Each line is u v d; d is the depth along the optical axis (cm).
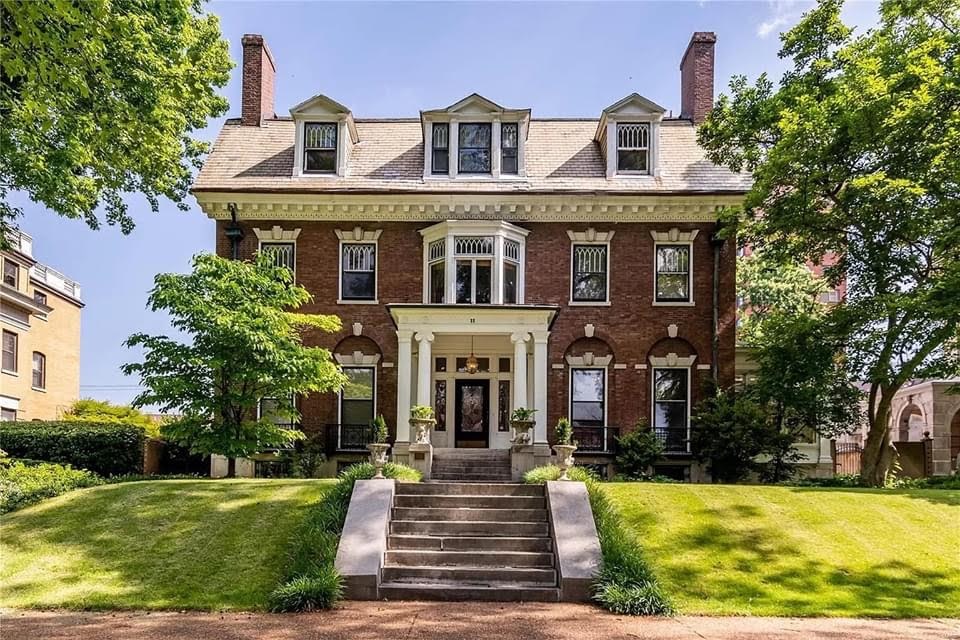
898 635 891
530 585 1093
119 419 3002
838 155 1761
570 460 1461
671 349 2258
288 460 2141
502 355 2266
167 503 1398
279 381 1725
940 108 1603
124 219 1828
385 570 1116
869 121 1656
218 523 1300
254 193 2211
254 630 884
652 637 863
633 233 2280
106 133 1308
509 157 2331
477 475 1956
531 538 1201
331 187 2238
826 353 1908
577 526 1190
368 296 2270
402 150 2422
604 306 2258
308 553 1121
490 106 2308
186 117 1780
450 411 2252
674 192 2209
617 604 998
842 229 1900
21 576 1109
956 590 1091
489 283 2189
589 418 2248
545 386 1995
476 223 2180
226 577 1106
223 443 1703
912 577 1131
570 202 2231
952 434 3061
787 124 1744
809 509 1382
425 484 1369
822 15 1956
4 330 3061
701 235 2275
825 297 3934
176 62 1503
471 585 1089
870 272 1908
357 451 2177
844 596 1063
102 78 1075
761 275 3309
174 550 1198
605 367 2252
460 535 1227
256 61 2517
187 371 1723
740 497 1438
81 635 861
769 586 1091
